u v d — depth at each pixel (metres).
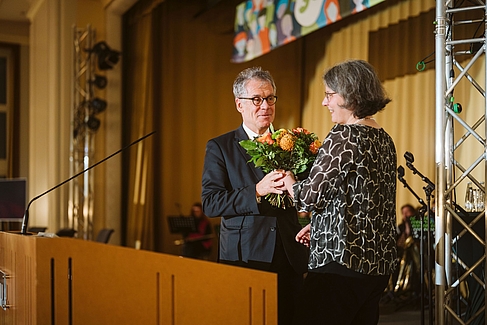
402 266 5.95
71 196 8.73
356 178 2.20
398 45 6.91
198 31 9.62
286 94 9.00
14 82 11.12
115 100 9.22
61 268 2.08
